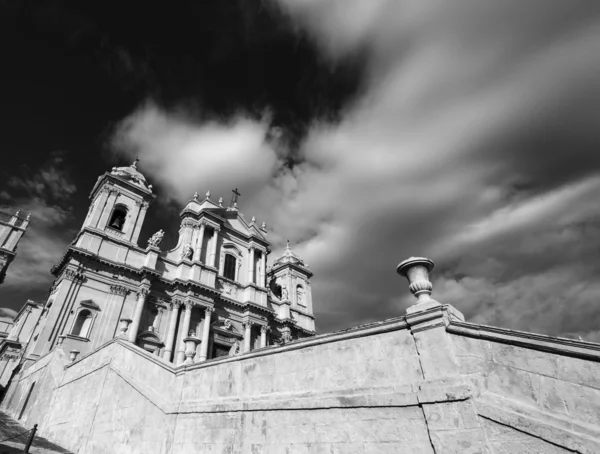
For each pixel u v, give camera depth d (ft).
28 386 60.34
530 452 13.07
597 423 12.11
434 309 17.56
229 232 111.86
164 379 31.99
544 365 14.03
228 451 23.39
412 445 15.98
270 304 114.62
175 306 84.17
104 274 77.61
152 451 28.40
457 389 15.44
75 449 37.88
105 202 87.40
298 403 20.94
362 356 19.81
